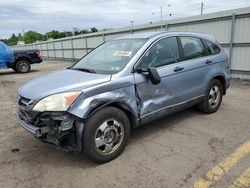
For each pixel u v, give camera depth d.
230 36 10.15
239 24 9.77
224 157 3.51
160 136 4.31
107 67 3.91
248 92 7.64
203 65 4.89
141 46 4.02
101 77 3.52
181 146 3.90
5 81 12.28
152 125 4.84
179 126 4.75
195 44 4.93
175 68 4.29
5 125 5.24
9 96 8.46
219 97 5.51
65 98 3.10
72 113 3.08
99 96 3.28
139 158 3.56
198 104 5.27
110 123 3.46
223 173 3.11
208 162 3.39
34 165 3.49
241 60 9.98
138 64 3.81
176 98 4.38
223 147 3.82
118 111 3.49
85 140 3.21
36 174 3.26
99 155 3.36
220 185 2.88
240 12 9.59
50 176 3.21
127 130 3.65
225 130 4.50
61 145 3.16
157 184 2.94
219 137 4.20
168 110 4.28
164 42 4.31
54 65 21.33
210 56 5.16
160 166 3.33
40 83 3.62
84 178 3.13
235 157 3.50
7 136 4.59
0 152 3.92
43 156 3.74
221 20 10.40
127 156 3.63
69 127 3.09
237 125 4.73
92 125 3.23
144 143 4.05
